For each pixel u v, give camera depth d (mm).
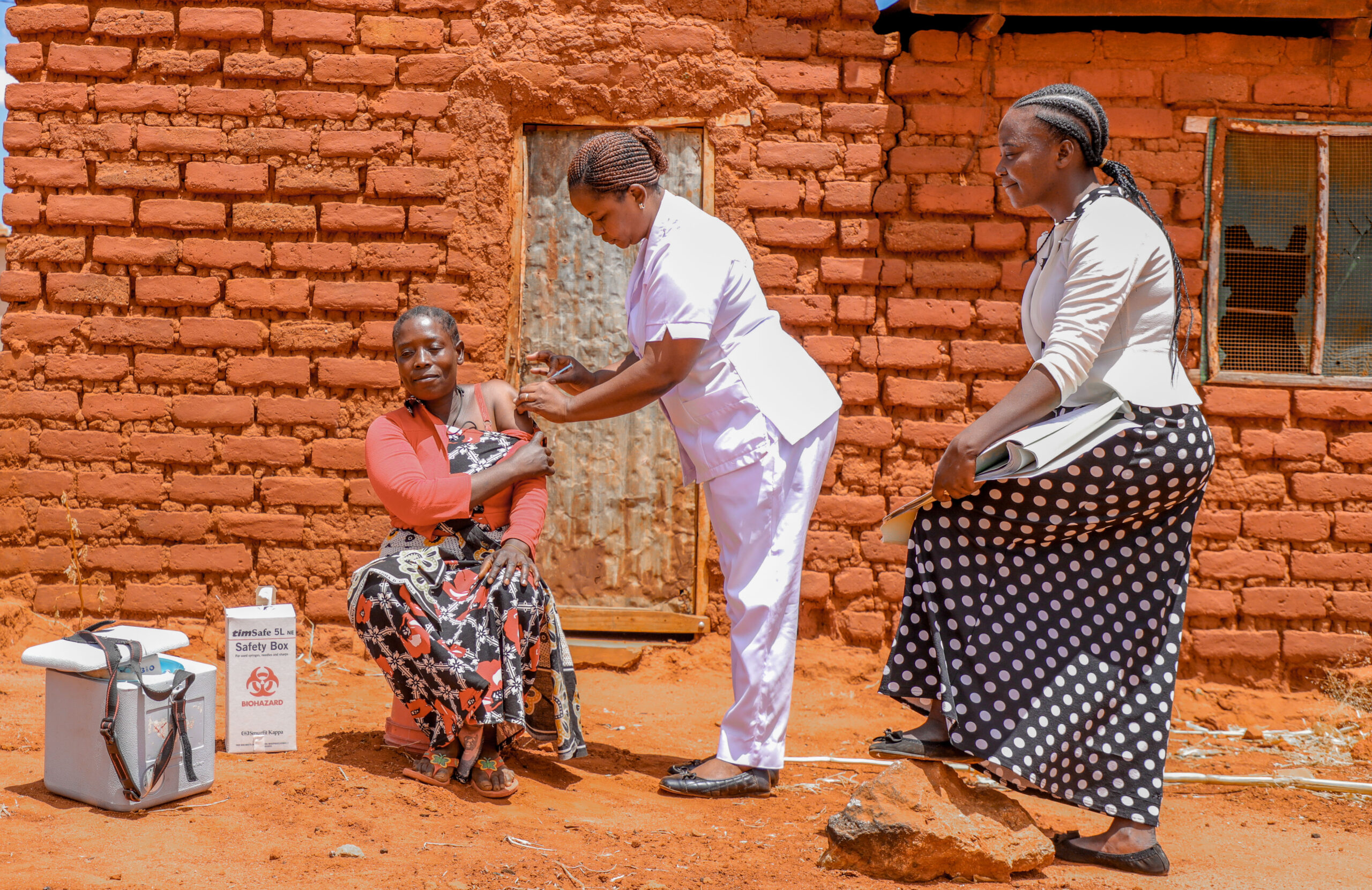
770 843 3061
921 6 5332
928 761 2975
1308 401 5523
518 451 3506
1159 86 5551
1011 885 2773
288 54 5426
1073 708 2879
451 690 3221
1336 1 5289
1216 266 5555
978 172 5535
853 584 5453
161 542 5336
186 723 3012
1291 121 5586
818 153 5512
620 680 5320
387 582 3295
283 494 5340
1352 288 5680
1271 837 3398
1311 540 5496
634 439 5660
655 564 5648
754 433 3525
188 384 5363
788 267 5500
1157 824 2873
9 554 5285
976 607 2934
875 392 5484
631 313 3652
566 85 5512
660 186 3564
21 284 5312
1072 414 2918
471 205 5457
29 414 5312
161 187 5371
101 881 2424
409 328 3559
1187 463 2859
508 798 3299
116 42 5398
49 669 3010
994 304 5484
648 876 2711
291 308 5375
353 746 3629
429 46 5461
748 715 3539
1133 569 2938
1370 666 5422
